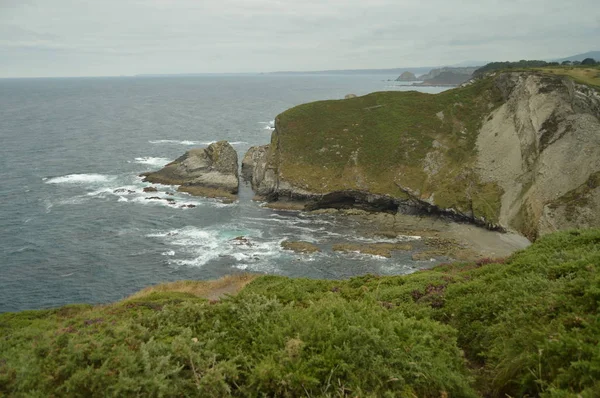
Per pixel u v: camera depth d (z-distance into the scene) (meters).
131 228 53.66
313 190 65.25
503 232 53.03
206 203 64.88
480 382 9.27
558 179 53.44
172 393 7.42
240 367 8.56
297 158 71.75
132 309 20.84
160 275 41.88
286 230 54.75
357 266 44.03
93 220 55.66
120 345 8.42
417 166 67.00
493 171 62.22
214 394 7.57
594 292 9.14
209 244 49.59
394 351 8.91
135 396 7.14
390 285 20.39
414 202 61.34
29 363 7.83
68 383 7.20
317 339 9.16
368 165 68.44
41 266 42.91
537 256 15.16
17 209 58.34
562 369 7.14
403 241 50.88
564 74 66.88
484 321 11.89
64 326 17.64
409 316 13.94
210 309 11.20
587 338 7.73
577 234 17.02
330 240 51.38
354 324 9.85
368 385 8.00
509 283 13.23
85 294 38.09
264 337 9.38
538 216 51.50
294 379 7.87
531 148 60.59
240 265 44.25
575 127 56.91
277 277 27.73
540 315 9.83
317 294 17.61
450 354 10.07
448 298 15.15
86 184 71.12
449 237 51.84
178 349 8.48
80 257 45.16
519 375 8.08
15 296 37.38
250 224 56.72
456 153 68.19
